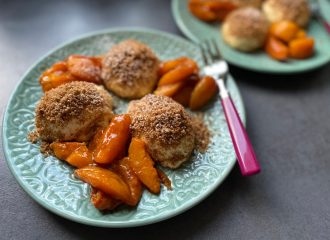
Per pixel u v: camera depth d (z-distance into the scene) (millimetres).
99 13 428
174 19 434
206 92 324
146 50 337
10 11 410
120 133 273
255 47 396
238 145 282
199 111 327
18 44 381
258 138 333
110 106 307
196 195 264
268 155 321
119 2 444
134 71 322
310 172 312
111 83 322
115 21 422
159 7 446
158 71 339
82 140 282
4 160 290
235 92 331
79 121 278
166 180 272
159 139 275
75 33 402
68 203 251
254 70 373
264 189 298
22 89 307
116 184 249
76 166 268
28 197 273
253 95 369
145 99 303
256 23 394
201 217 277
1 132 281
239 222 278
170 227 269
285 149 327
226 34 401
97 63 337
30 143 278
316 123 350
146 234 264
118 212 251
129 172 266
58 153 271
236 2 433
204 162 286
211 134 309
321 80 391
